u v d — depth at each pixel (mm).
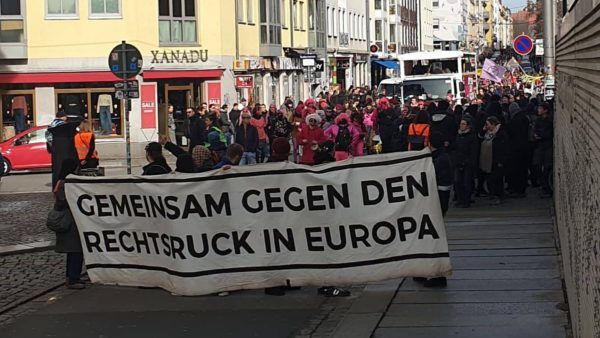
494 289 10336
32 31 37375
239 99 41688
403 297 10211
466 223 16062
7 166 29812
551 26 25500
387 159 9859
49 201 21828
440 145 12828
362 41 73188
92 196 10867
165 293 11188
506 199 19828
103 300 10867
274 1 47281
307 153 20219
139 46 38469
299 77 53531
